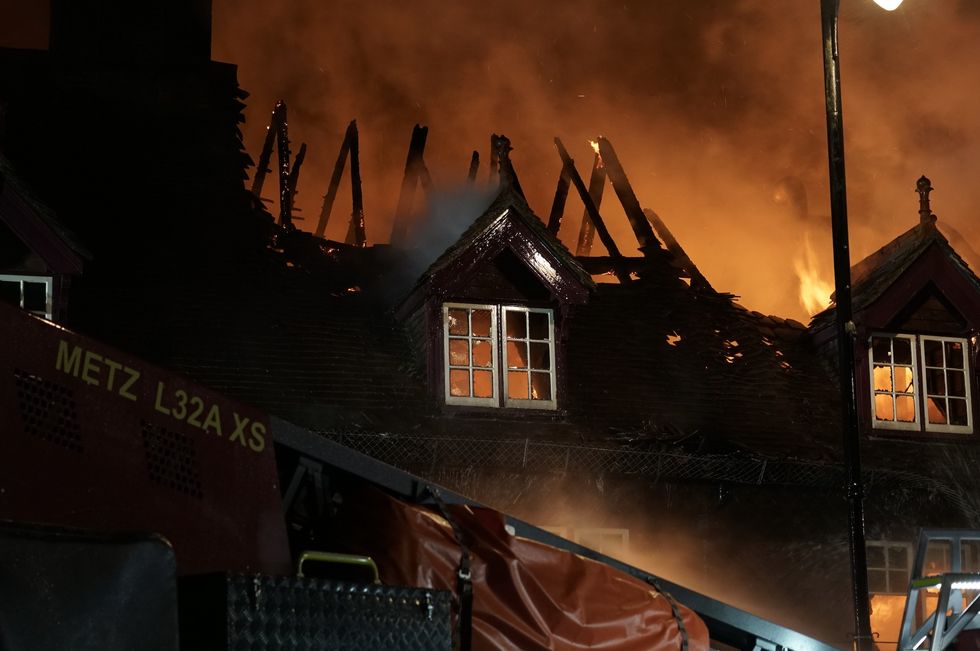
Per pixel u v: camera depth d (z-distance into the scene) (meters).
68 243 14.70
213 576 4.21
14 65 18.92
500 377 16.03
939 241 17.98
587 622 5.99
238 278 16.89
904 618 10.65
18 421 4.44
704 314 18.86
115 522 4.64
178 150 18.73
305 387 15.38
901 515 16.89
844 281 11.88
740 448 16.06
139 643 3.91
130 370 4.82
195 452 4.97
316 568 5.82
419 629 4.81
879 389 18.62
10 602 3.63
